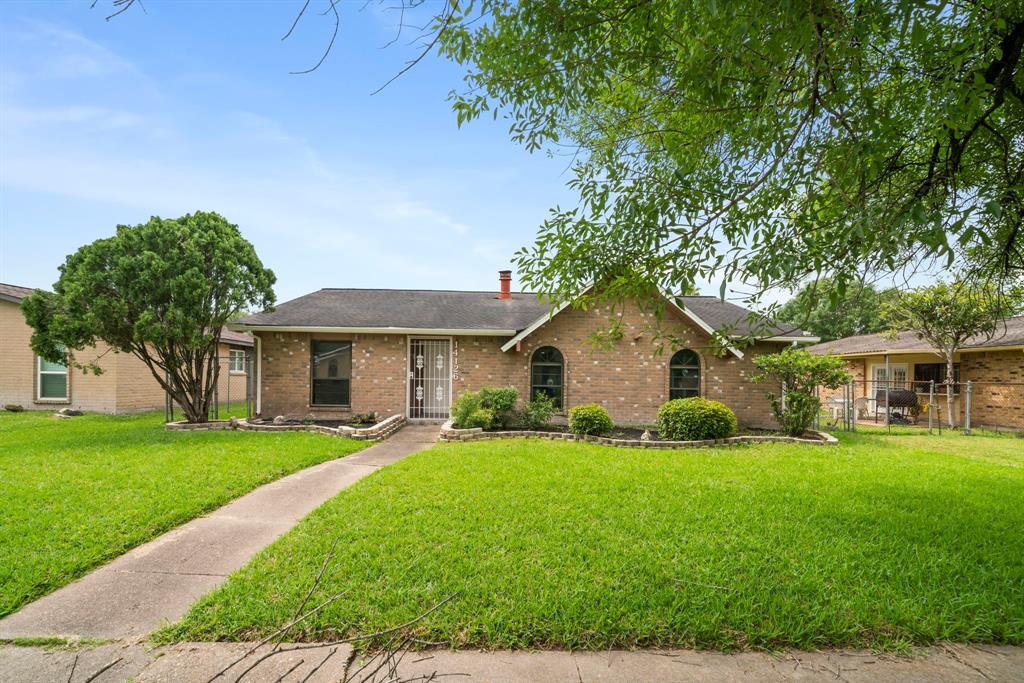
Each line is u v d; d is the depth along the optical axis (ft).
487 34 11.37
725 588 11.95
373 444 32.99
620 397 42.83
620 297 13.24
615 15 10.32
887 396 49.90
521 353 43.75
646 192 10.93
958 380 55.42
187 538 15.44
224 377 65.36
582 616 10.70
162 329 33.04
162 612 11.16
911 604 11.51
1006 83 9.87
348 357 44.37
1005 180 11.47
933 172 10.97
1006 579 12.96
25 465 23.93
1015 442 38.63
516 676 9.05
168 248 34.94
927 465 27.30
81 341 33.42
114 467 23.49
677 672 9.23
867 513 18.03
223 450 28.07
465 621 10.53
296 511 18.10
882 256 8.78
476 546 14.38
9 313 51.01
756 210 9.82
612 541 14.94
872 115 8.27
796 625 10.58
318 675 9.05
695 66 9.55
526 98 11.96
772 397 37.93
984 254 14.47
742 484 22.06
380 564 13.12
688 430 33.73
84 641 10.05
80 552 13.88
